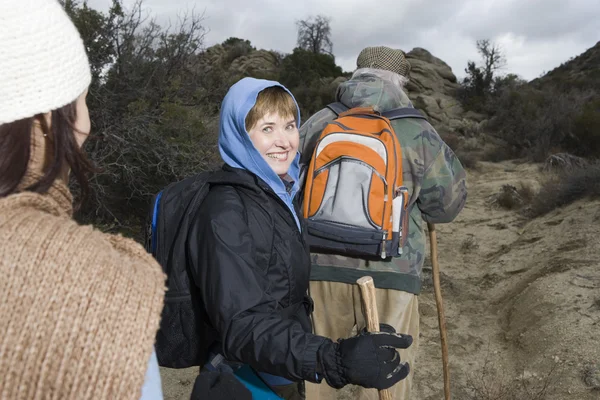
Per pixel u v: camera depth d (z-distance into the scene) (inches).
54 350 20.5
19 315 20.6
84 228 24.6
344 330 101.2
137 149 210.5
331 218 88.0
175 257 61.7
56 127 25.8
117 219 211.6
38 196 24.8
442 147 99.3
